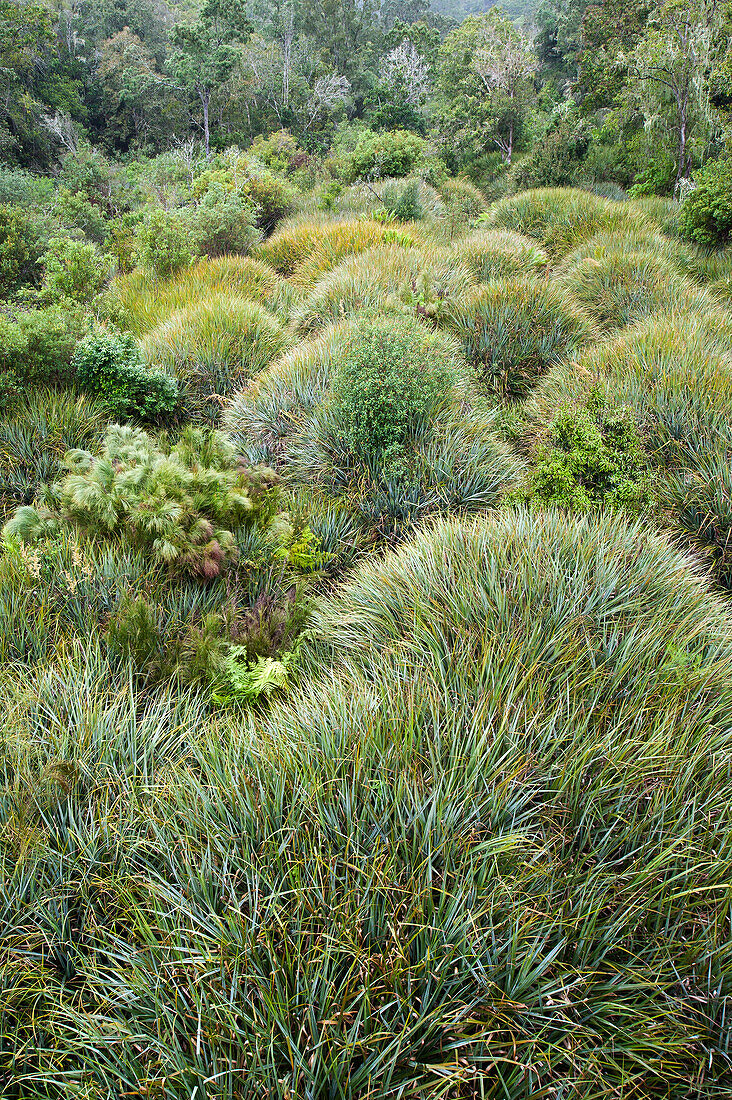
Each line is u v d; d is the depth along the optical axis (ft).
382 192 52.29
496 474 17.97
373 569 13.98
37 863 7.88
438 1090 5.73
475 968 6.31
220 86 131.54
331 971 6.25
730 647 10.36
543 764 8.07
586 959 6.43
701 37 45.19
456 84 84.33
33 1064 6.47
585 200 45.65
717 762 8.05
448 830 7.25
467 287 29.27
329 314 27.91
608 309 29.76
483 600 10.97
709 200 38.96
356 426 17.99
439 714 8.82
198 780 8.63
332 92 141.28
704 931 6.44
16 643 11.68
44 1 159.02
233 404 22.11
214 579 14.10
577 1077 5.74
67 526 14.67
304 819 7.65
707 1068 5.99
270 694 11.44
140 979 6.48
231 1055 5.87
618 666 9.53
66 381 21.44
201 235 38.55
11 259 38.29
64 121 130.62
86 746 9.40
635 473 16.24
